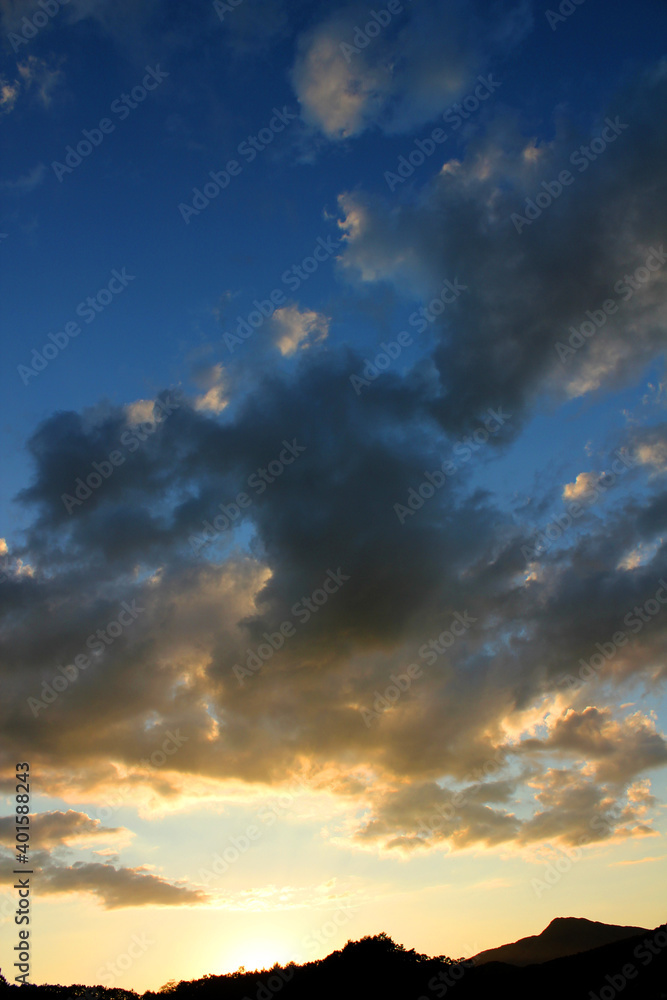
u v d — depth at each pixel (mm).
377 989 46594
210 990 49719
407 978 48344
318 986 48031
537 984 45188
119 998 49281
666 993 39375
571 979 44562
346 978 48562
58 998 46844
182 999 48438
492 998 44188
